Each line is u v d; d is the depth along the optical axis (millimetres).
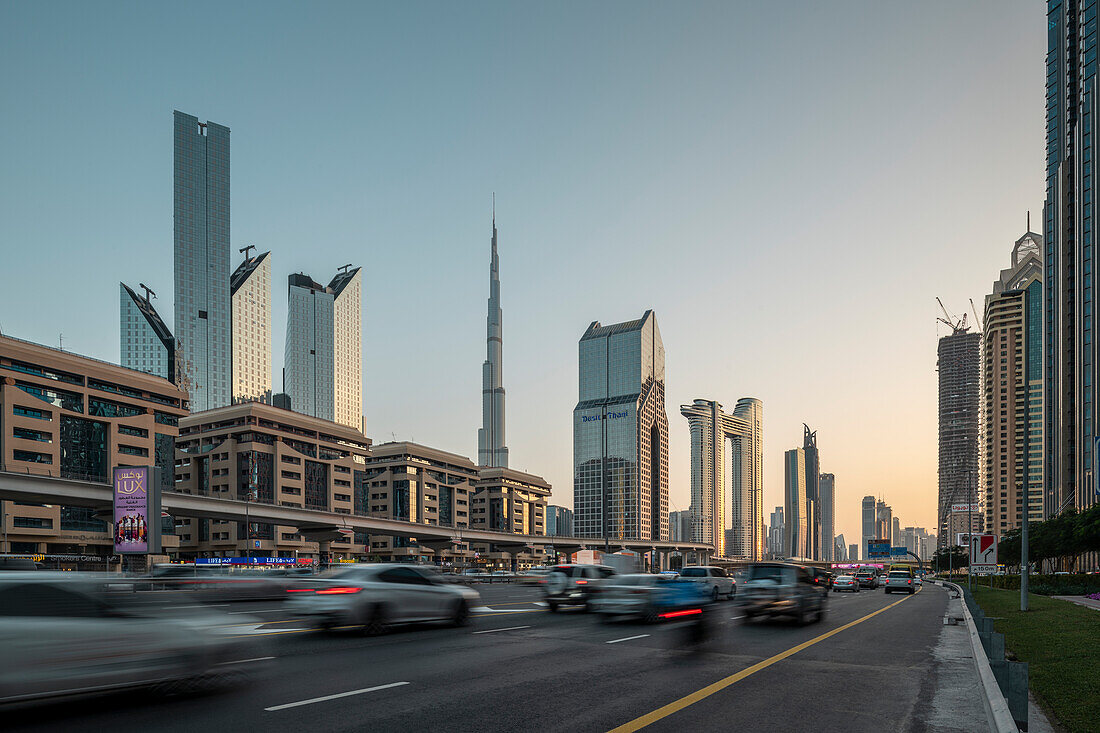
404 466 178625
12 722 8812
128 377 118375
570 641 16875
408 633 18469
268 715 9211
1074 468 118938
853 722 9305
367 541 163625
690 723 9047
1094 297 99562
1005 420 164250
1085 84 109438
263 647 15438
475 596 21125
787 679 12180
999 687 9273
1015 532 109875
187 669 10141
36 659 8664
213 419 141750
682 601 18359
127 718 9016
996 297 168250
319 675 12008
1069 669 13016
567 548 198500
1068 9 123438
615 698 10391
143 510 56031
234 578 39188
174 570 48375
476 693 10641
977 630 17766
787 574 22219
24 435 101938
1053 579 52188
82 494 75875
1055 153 134750
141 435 119312
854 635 19453
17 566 20531
